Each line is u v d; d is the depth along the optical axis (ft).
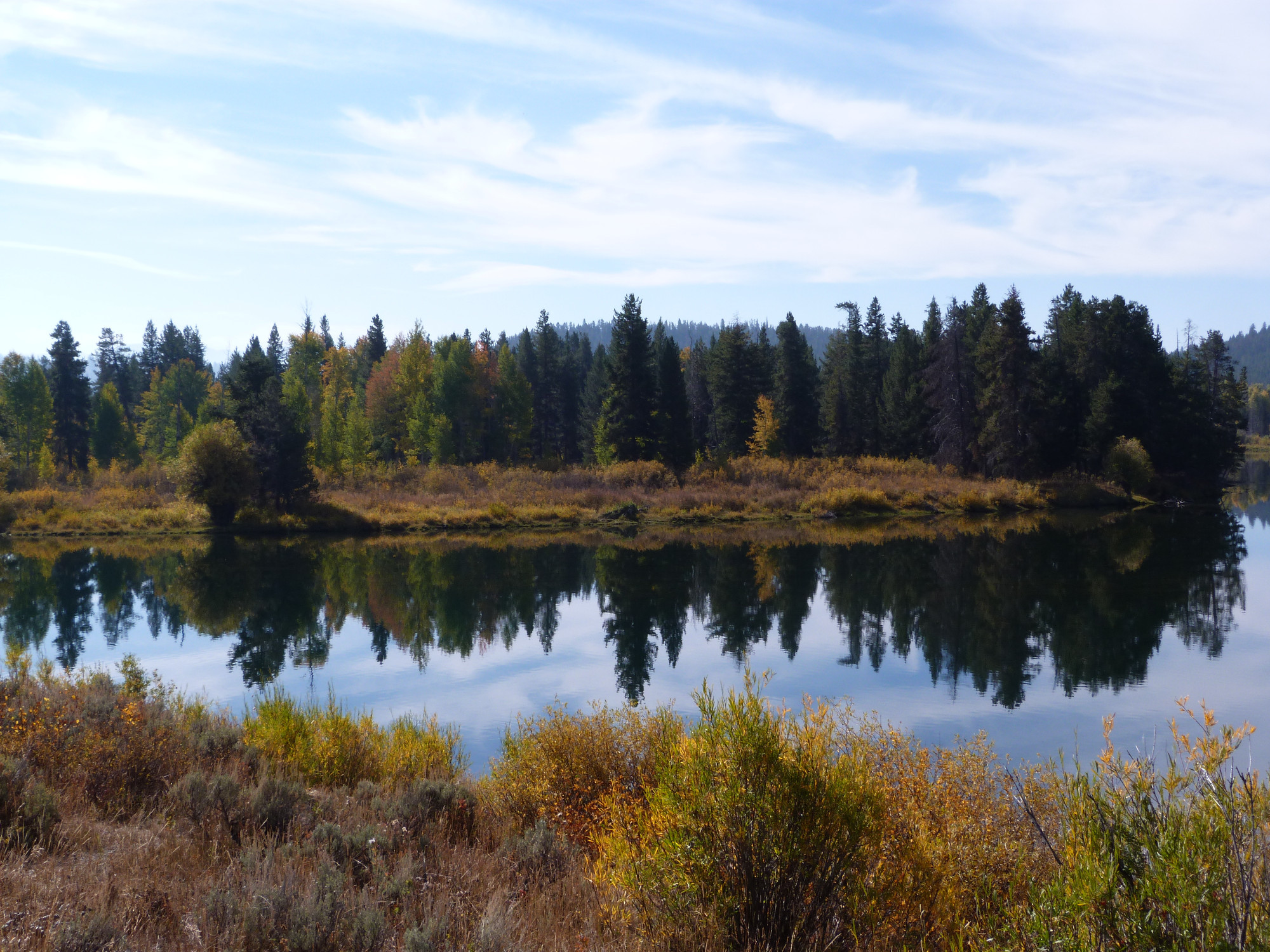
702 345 325.01
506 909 13.88
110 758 21.77
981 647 65.46
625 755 24.18
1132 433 197.26
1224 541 125.18
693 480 196.85
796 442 248.52
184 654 67.82
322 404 292.81
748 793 13.01
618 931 13.42
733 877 12.91
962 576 98.99
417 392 281.13
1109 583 91.91
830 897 12.70
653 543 136.87
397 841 17.75
